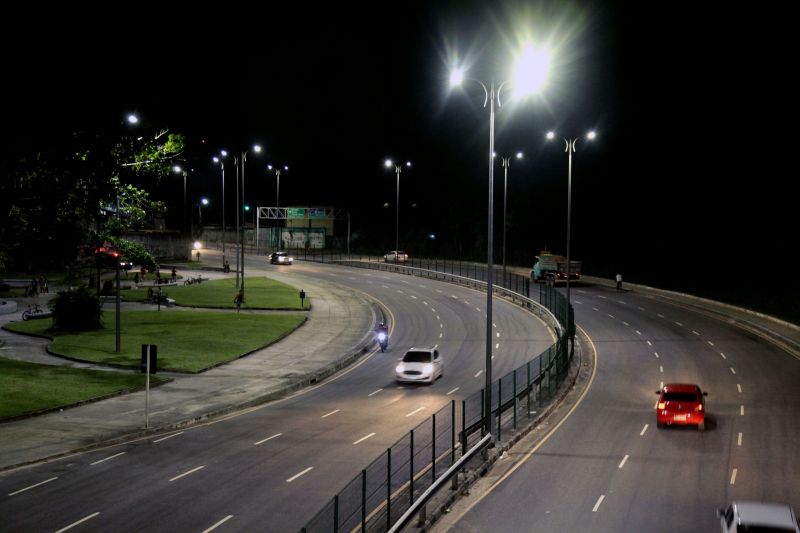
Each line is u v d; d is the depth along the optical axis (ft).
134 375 122.42
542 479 71.67
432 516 58.54
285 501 61.46
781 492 68.74
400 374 122.42
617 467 76.64
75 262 91.56
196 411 99.60
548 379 114.52
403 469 70.59
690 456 81.66
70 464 74.02
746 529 47.34
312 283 267.59
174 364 133.90
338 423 93.15
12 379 113.39
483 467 73.46
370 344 163.43
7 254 81.25
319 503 60.80
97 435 85.46
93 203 75.66
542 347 157.69
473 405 104.73
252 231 445.78
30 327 170.19
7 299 221.25
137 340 155.22
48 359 134.82
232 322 183.11
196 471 71.00
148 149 82.69
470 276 284.41
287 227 427.33
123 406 102.58
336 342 164.35
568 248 161.79
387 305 218.38
